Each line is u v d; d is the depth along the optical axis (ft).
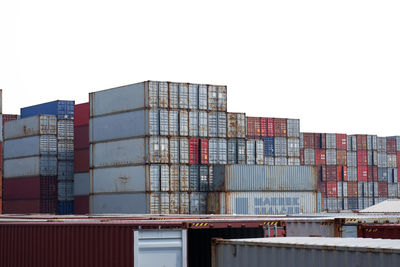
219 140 208.64
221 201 197.57
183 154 201.16
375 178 304.50
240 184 200.64
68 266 86.48
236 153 211.82
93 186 215.51
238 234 89.56
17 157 259.80
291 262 57.31
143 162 196.75
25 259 92.43
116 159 207.00
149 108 196.44
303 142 287.28
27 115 273.13
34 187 250.57
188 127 202.59
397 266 50.29
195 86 204.85
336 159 294.25
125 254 80.59
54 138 252.21
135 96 201.05
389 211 153.38
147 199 194.70
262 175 204.54
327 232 96.58
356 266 52.95
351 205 296.51
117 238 81.56
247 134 253.03
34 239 91.15
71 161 255.29
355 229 95.55
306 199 212.23
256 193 203.00
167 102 199.82
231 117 211.61
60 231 87.71
